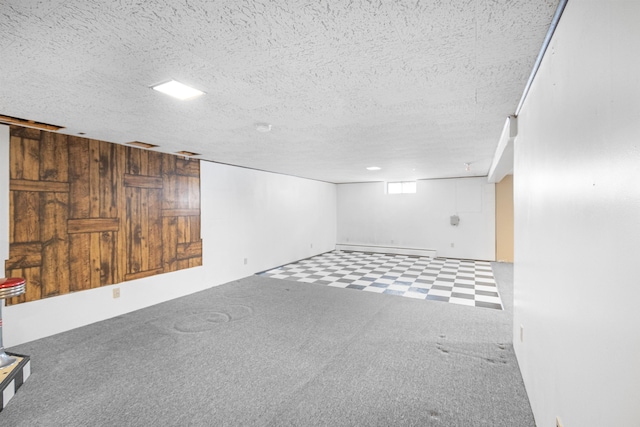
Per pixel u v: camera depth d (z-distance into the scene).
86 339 3.02
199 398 2.07
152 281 4.13
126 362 2.56
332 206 9.18
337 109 2.42
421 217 8.17
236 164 5.45
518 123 2.43
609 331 0.84
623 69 0.75
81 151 3.39
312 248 8.12
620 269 0.78
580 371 1.06
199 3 1.13
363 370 2.43
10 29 1.29
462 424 1.82
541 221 1.65
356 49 1.50
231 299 4.38
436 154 4.42
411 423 1.83
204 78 1.83
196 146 3.87
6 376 2.09
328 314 3.74
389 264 7.04
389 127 2.95
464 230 7.65
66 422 1.84
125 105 2.30
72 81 1.86
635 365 0.70
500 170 4.87
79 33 1.33
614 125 0.81
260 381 2.28
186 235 4.64
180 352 2.74
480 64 1.67
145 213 4.06
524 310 2.18
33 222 3.01
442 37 1.40
